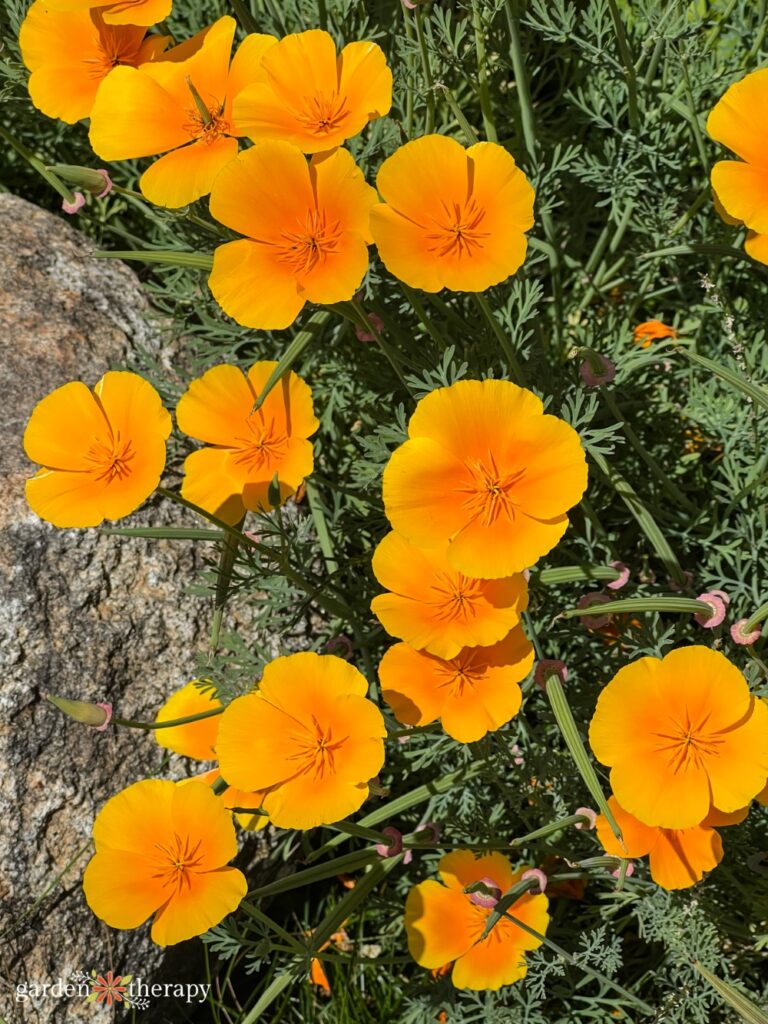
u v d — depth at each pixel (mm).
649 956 533
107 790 481
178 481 535
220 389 403
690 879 387
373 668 540
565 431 355
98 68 447
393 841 441
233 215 377
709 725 358
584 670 533
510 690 387
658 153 543
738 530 534
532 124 527
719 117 404
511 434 357
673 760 361
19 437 512
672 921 459
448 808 515
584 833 472
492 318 408
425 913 448
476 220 377
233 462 411
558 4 516
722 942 498
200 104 393
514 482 363
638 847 393
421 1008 497
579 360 522
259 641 524
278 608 503
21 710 473
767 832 490
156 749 495
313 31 399
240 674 461
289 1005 533
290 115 401
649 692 356
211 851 374
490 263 376
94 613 497
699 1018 457
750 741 355
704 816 357
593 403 436
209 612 519
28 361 531
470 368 507
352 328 538
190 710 465
